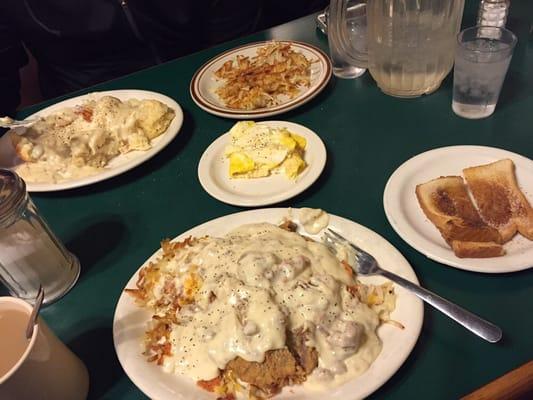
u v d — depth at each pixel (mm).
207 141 1150
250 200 922
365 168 976
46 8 1667
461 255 726
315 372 628
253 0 1936
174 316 706
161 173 1083
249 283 690
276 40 1454
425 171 899
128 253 900
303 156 1026
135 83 1421
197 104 1228
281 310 656
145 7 1706
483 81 980
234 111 1164
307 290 677
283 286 689
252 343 632
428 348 656
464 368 627
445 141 999
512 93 1086
